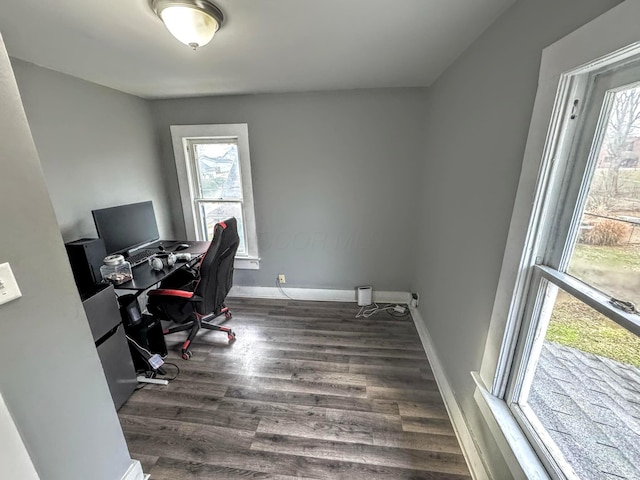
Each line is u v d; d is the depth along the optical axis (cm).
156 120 294
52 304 98
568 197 95
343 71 210
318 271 320
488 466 127
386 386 198
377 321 282
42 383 95
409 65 198
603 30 72
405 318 287
